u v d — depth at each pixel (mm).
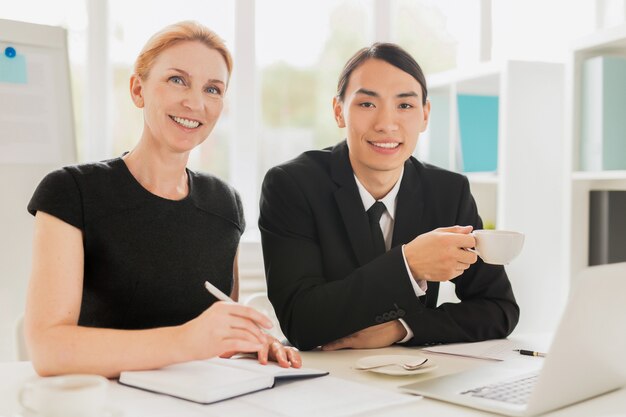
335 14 3053
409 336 1443
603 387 1030
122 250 1365
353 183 1629
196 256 1447
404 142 1570
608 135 2090
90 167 1386
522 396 979
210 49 1422
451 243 1282
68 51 2443
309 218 1604
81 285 1277
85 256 1355
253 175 2939
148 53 1401
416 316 1451
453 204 1710
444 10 3150
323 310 1406
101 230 1344
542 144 2479
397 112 1551
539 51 2986
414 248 1343
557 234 2521
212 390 949
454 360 1284
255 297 2047
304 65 3027
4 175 2266
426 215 1681
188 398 959
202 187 1529
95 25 2676
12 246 2268
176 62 1383
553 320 2541
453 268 1297
